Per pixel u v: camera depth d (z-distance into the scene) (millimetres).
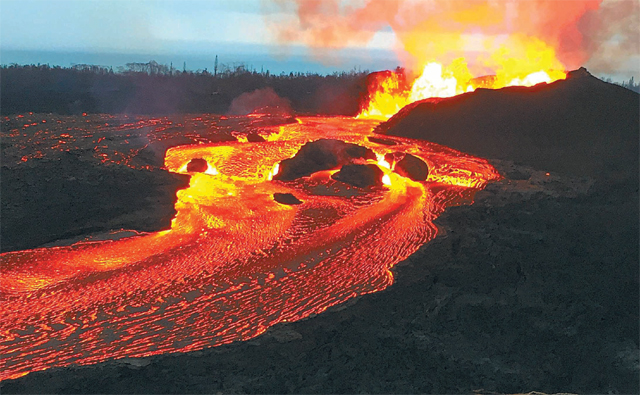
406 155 38094
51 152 36406
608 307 24750
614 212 29453
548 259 25812
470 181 34750
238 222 28844
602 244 27125
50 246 26672
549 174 36469
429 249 24938
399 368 19688
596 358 22453
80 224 28312
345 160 39250
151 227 28328
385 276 23016
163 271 23672
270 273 23297
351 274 23141
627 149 38844
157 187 32750
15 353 18188
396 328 20922
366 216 29297
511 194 31656
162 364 17703
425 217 28891
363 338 20156
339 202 31734
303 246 25828
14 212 28375
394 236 26609
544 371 21344
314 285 22281
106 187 31516
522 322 22984
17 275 23547
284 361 18719
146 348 18438
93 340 18891
